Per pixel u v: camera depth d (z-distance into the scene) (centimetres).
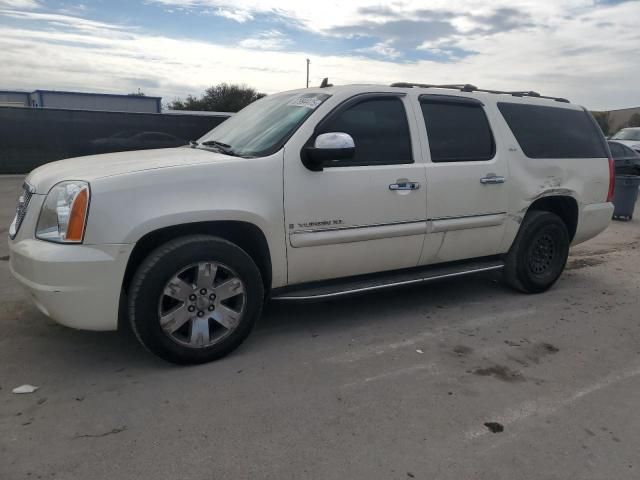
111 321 340
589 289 582
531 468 269
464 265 501
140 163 361
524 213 516
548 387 355
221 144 431
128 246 330
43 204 343
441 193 452
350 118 414
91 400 320
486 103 498
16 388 332
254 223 368
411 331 444
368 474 260
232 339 377
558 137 546
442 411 320
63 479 250
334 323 457
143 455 269
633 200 1066
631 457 281
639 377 373
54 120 1781
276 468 262
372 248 426
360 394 337
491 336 439
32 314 453
